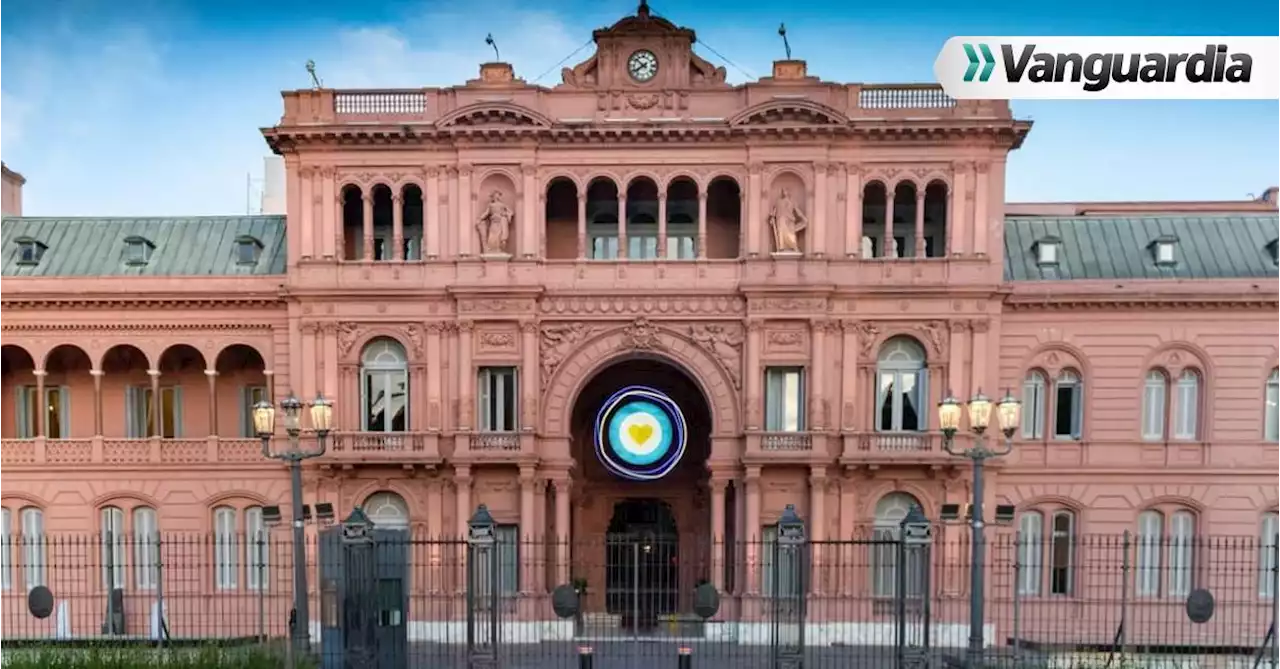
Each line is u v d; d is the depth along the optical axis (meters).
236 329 46.06
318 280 44.50
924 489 44.00
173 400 48.12
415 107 44.84
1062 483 45.06
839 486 43.81
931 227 45.78
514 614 43.25
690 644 41.94
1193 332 45.00
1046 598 44.78
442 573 44.12
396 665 35.38
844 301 43.84
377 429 45.47
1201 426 45.22
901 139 43.38
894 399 44.69
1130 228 48.47
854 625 43.41
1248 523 44.81
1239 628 44.28
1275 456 44.81
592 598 49.28
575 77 44.44
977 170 43.53
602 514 49.72
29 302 45.62
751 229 43.78
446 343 44.59
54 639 39.66
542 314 44.31
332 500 44.75
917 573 43.72
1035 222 49.03
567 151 44.19
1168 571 44.97
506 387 44.97
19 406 48.38
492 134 43.62
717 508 44.41
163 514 46.12
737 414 44.28
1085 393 45.28
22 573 46.44
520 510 44.00
